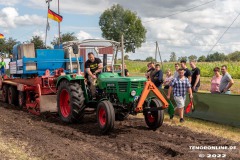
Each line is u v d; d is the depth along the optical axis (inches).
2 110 427.8
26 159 214.5
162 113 309.1
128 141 271.7
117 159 222.5
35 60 438.3
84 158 223.6
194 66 395.2
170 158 225.9
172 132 306.5
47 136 286.0
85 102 337.7
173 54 1984.5
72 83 339.6
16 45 484.4
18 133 292.7
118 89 306.0
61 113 354.9
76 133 300.7
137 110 292.4
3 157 216.4
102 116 300.8
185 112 394.6
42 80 393.1
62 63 448.5
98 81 326.6
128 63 2043.6
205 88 775.1
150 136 289.9
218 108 350.6
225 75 360.5
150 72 461.7
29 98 425.7
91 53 333.7
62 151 238.8
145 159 223.5
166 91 421.1
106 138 282.7
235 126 327.9
